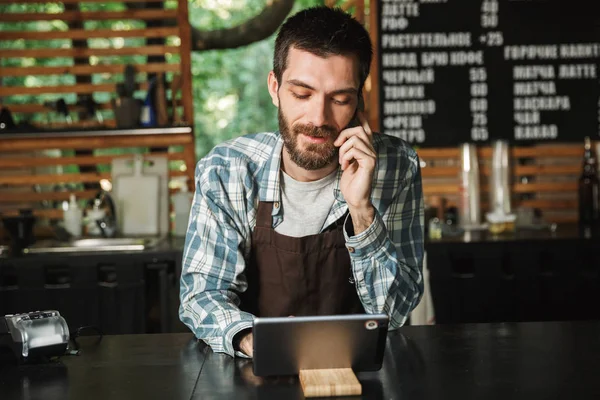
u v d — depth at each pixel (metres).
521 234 3.97
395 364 1.64
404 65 4.28
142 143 4.41
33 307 3.65
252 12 8.80
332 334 1.53
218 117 9.16
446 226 4.05
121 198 4.30
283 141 1.97
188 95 4.42
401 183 2.13
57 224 4.14
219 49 4.93
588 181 4.32
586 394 1.44
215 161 2.06
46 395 1.48
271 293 2.08
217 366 1.66
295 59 1.79
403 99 4.30
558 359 1.67
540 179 4.48
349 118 1.86
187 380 1.56
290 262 2.05
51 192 4.44
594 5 4.30
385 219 2.11
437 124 4.31
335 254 2.07
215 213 2.00
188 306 1.94
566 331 1.91
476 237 3.89
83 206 4.46
